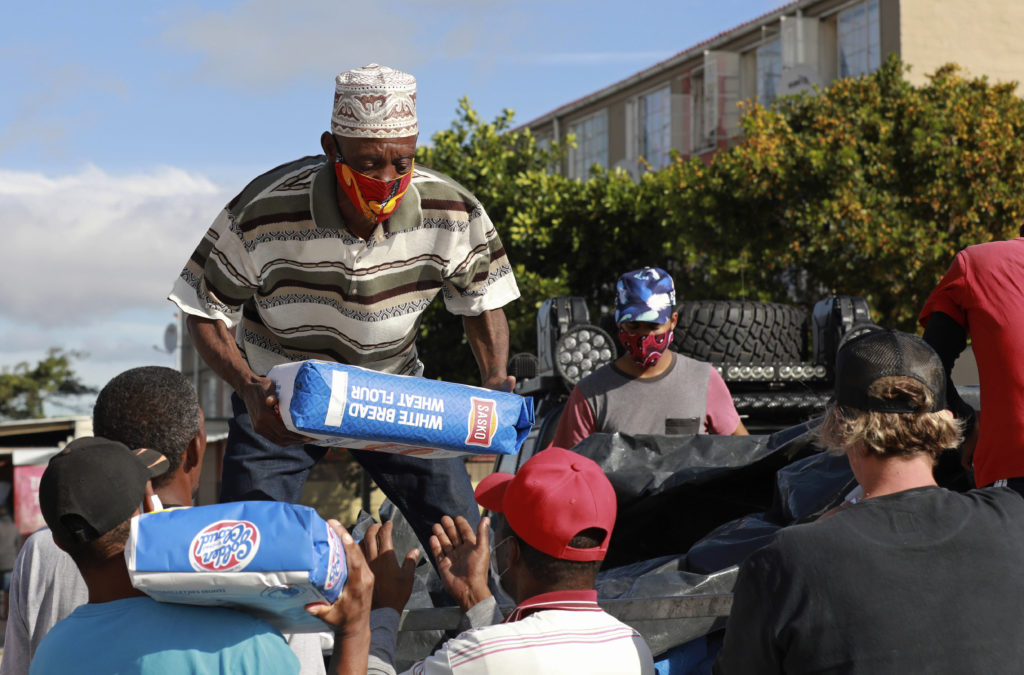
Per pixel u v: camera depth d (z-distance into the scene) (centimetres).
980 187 1345
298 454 295
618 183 1616
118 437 207
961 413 296
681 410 431
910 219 1371
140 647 181
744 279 1433
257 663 182
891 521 193
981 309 292
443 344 1577
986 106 1427
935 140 1371
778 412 512
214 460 1752
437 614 257
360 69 257
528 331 1514
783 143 1438
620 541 355
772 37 2230
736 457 355
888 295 1394
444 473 301
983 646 184
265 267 271
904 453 200
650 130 2600
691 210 1441
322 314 279
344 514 1135
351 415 219
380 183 256
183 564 171
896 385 198
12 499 1459
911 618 185
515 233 1590
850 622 185
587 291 1650
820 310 552
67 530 187
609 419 431
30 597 274
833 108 1467
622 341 430
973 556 189
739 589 197
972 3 1927
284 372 225
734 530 317
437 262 285
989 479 293
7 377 5047
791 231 1412
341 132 253
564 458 222
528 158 1711
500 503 242
